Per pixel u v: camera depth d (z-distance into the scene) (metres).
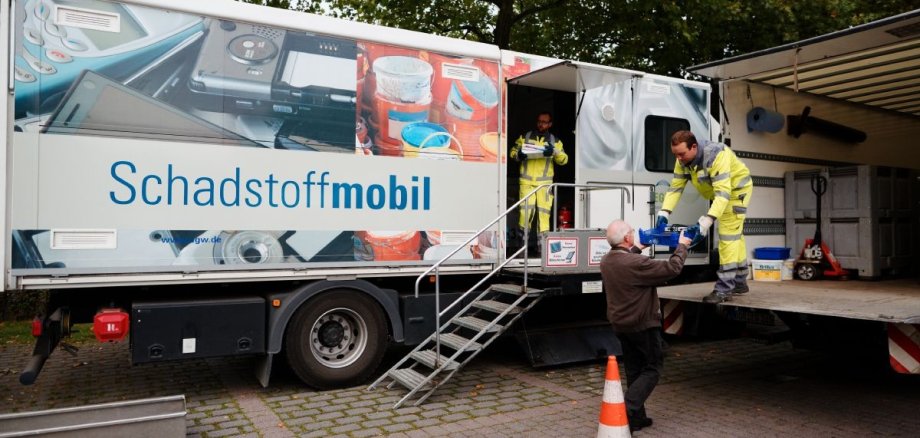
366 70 5.64
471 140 6.14
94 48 4.68
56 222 4.55
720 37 12.42
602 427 4.05
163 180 4.87
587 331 6.76
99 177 4.67
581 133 6.80
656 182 7.35
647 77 7.15
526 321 6.87
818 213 6.98
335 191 5.49
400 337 5.85
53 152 4.54
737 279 5.47
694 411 5.06
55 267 4.54
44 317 4.91
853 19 12.12
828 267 6.90
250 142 5.18
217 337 5.16
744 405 5.23
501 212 6.30
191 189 4.96
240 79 5.15
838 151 7.98
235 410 5.09
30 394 5.66
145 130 4.82
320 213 5.43
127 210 4.76
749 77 6.77
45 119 4.52
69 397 5.56
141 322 4.92
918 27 5.14
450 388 5.74
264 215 5.22
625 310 4.49
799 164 7.53
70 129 4.59
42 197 4.51
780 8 11.74
